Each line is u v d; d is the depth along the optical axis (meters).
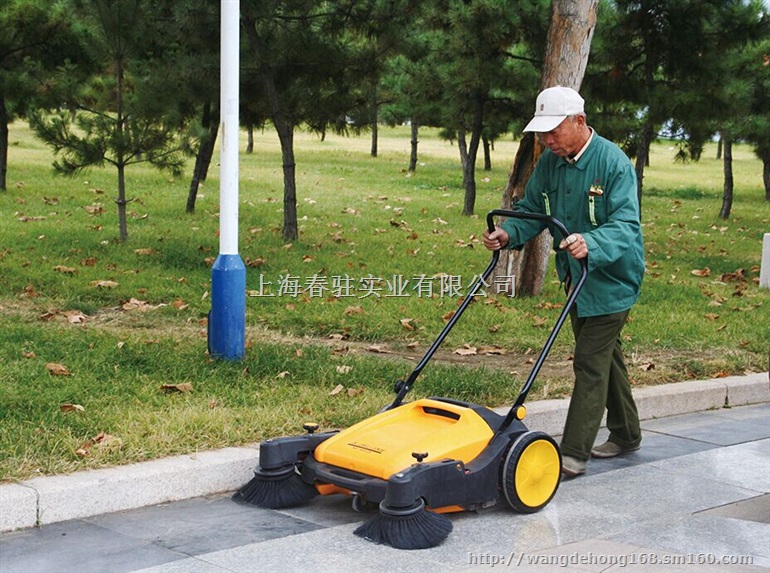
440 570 3.93
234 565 3.93
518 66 15.04
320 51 12.05
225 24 6.64
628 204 5.10
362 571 3.90
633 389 6.89
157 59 12.40
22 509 4.27
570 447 5.23
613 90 14.30
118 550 4.06
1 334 7.10
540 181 5.42
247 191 18.02
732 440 6.20
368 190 19.70
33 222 12.77
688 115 13.63
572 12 9.31
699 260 13.39
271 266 10.73
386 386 6.45
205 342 7.28
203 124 14.33
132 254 10.88
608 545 4.26
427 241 13.22
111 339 7.16
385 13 11.81
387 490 4.20
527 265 10.05
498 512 4.71
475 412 4.74
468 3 14.34
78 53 14.73
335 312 8.72
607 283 5.20
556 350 7.96
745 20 13.20
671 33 13.42
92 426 5.14
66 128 11.34
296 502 4.68
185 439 5.08
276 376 6.46
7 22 14.38
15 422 5.08
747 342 8.30
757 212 20.28
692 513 4.74
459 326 8.51
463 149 20.23
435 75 16.52
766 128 17.48
